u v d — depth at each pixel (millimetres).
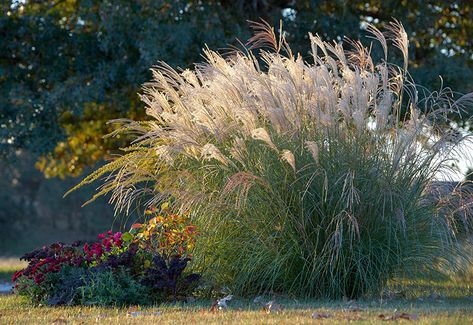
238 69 10125
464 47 21078
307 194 9531
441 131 10242
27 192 55281
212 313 8016
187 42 17516
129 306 8961
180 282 9492
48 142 19141
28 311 8875
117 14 18453
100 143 23062
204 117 9875
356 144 9586
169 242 9914
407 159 9750
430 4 19984
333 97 9547
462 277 10047
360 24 19047
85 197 51469
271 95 9492
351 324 6871
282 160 9539
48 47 19453
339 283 9359
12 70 19828
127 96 19906
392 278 9711
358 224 9430
